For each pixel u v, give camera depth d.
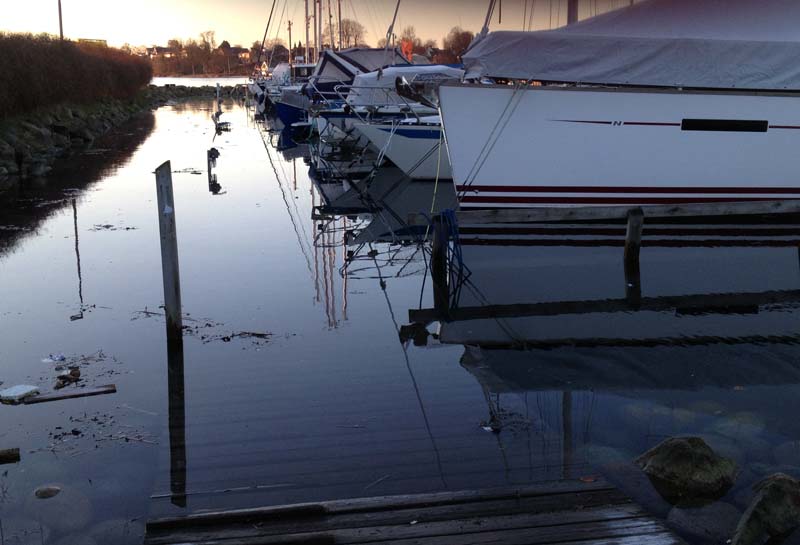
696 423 5.32
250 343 7.00
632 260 9.88
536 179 11.87
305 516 3.98
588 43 11.12
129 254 10.33
